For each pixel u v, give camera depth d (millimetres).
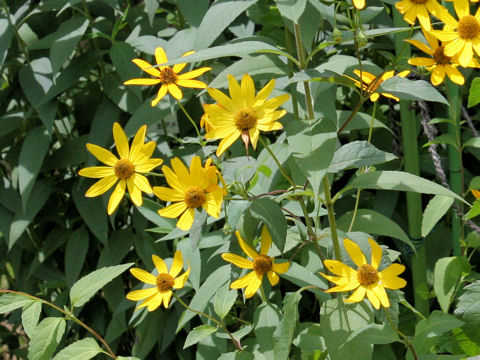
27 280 1374
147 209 988
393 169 1133
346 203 1147
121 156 767
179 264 840
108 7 1251
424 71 770
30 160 1190
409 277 1163
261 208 708
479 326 811
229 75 695
